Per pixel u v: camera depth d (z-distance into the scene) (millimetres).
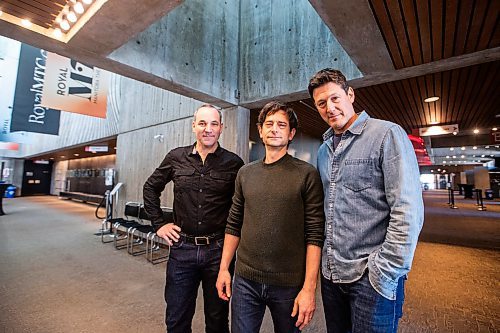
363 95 4398
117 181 6293
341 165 1095
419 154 8719
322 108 1149
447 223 6871
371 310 947
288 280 1123
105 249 4598
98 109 4680
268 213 1162
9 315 2320
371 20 2098
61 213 9039
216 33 3762
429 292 2756
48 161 17844
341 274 1040
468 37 2330
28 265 3674
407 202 902
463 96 4453
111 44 2402
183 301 1570
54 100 4211
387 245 911
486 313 2328
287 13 3691
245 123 4176
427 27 2199
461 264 3637
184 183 1601
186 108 4828
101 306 2506
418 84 3934
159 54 3031
